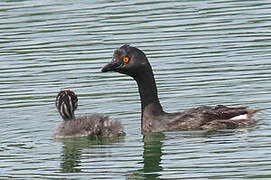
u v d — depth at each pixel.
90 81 20.88
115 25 24.92
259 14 25.41
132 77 19.22
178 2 27.39
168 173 14.23
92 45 23.28
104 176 14.27
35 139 16.98
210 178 13.79
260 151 15.11
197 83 20.14
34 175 14.46
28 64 22.17
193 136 16.77
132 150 15.94
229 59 21.72
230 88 19.61
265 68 20.86
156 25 24.75
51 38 24.06
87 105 19.14
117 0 27.94
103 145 16.48
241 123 17.39
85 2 27.69
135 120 18.23
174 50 22.70
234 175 13.85
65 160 15.33
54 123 18.03
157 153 15.56
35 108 19.00
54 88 20.34
